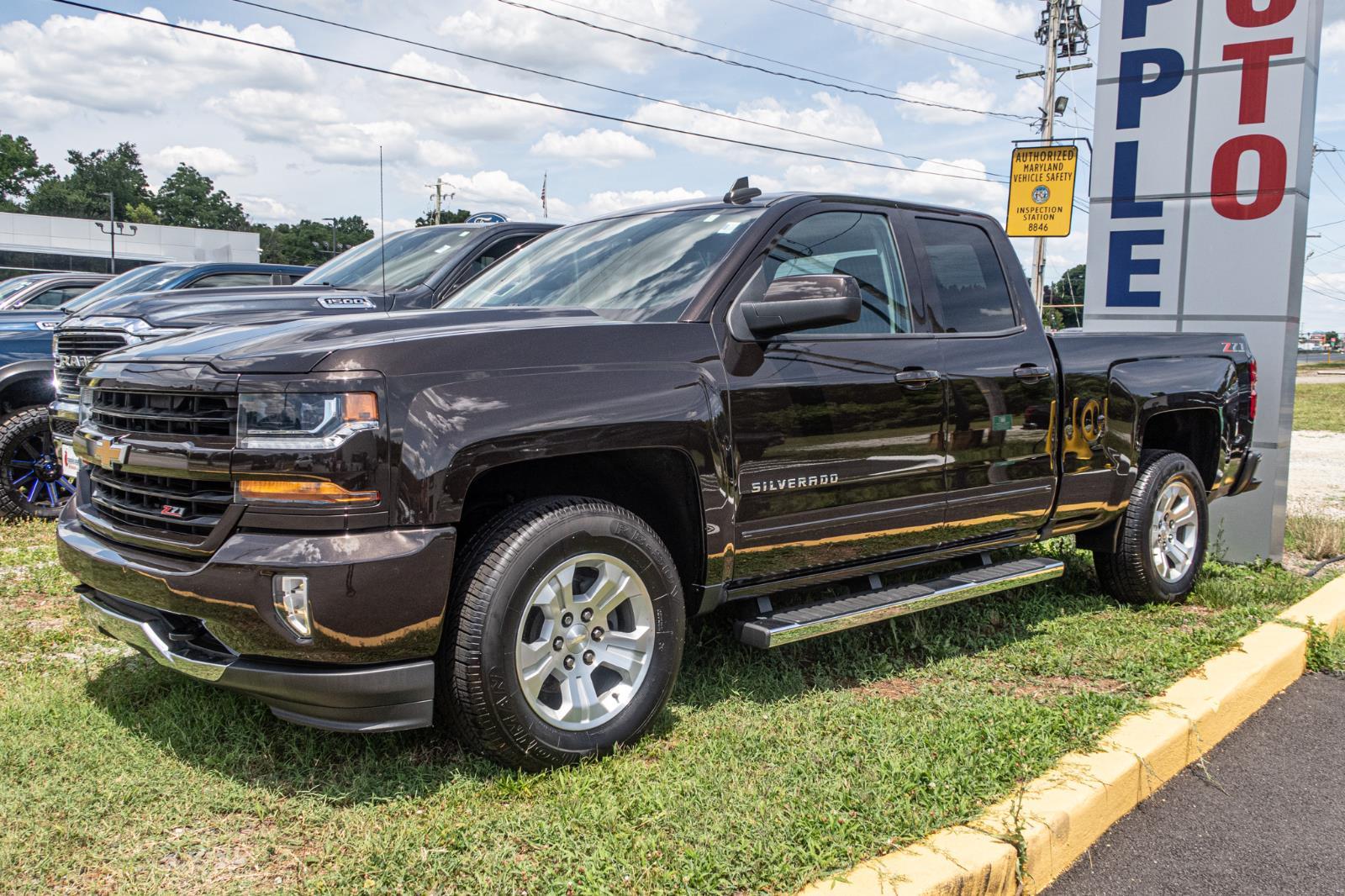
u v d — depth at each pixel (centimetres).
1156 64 683
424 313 350
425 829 275
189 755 316
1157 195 691
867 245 424
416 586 284
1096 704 387
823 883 258
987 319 463
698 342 351
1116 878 300
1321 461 1287
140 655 408
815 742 340
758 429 360
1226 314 671
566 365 318
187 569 290
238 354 295
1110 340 521
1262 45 646
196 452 290
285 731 331
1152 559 537
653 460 349
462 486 292
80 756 311
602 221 466
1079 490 494
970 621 493
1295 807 348
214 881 254
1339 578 611
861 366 396
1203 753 388
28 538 668
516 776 310
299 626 277
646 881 255
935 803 302
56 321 807
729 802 295
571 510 314
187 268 889
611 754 325
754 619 376
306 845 272
